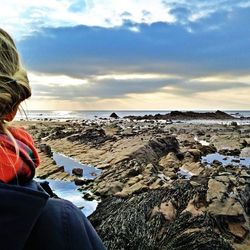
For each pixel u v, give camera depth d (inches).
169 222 454.3
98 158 1097.4
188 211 464.8
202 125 2785.4
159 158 1098.7
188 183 564.7
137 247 417.1
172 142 1227.2
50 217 51.6
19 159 50.8
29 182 53.7
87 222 55.5
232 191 523.8
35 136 1697.8
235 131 2118.6
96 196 676.1
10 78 50.1
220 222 446.3
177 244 408.2
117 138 1437.0
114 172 825.5
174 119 4798.2
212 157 1210.6
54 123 2642.7
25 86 51.9
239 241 426.9
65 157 1182.9
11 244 46.1
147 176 750.5
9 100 50.2
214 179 562.9
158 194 527.2
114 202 542.0
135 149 1082.7
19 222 46.6
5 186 47.0
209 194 503.5
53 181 804.0
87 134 1523.1
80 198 669.9
